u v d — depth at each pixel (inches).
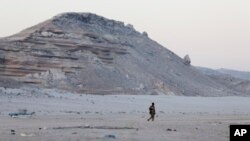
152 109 1983.3
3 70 7588.6
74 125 1545.3
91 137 1024.2
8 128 1341.0
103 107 3516.2
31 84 7332.7
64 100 3777.1
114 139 997.2
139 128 1445.6
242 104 5846.5
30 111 2507.4
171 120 2112.5
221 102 6264.8
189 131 1349.7
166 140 1031.6
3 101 3031.5
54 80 7677.2
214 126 1617.9
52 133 1135.0
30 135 1051.3
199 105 5049.2
